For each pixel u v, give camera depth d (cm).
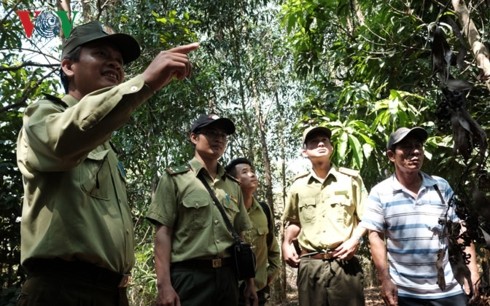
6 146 428
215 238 252
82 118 126
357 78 476
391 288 275
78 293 149
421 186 281
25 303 148
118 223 162
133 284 602
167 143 601
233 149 930
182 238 255
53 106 147
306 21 467
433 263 269
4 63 486
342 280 313
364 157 390
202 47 737
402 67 427
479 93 281
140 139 595
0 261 425
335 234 317
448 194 281
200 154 274
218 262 250
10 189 421
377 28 424
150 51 540
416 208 277
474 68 253
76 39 166
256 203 347
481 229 132
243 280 280
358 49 437
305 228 329
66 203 148
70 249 146
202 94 636
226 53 768
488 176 130
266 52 1048
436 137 366
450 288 268
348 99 416
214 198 261
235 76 768
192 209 254
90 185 155
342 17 468
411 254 273
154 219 257
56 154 132
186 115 609
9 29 447
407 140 280
